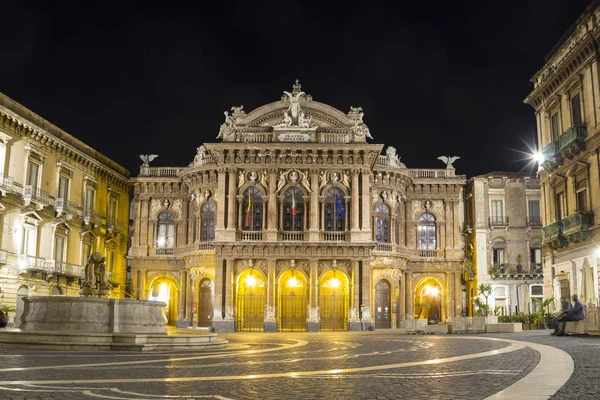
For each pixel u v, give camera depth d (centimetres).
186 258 6469
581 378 1380
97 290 3297
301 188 5959
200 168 6469
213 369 1794
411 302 6725
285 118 6059
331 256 5788
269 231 5828
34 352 2359
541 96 4756
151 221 6919
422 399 1172
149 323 3019
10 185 4912
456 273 6819
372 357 2223
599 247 3866
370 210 5991
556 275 4531
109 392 1300
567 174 4334
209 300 6241
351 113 6109
